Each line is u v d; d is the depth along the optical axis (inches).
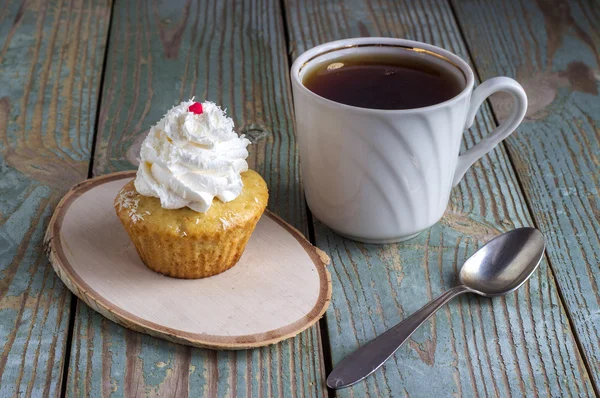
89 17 31.6
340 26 31.5
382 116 21.2
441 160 22.1
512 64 30.0
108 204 23.6
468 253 23.2
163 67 29.4
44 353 20.6
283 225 23.3
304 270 22.2
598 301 22.2
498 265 22.6
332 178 22.4
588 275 22.8
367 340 21.2
